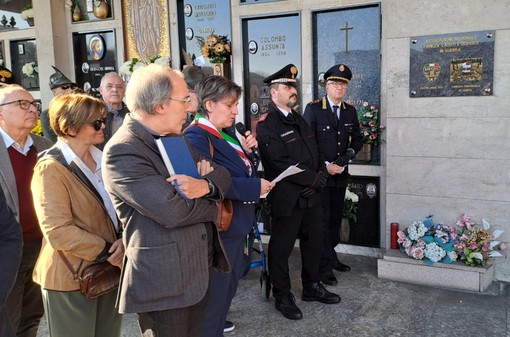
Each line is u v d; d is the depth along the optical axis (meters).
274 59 4.59
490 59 3.50
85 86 5.47
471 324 3.06
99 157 2.18
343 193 3.93
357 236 4.43
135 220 1.69
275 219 3.25
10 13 5.73
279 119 3.17
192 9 4.89
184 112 1.77
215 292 2.42
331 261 3.79
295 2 4.39
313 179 3.14
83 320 2.02
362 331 3.02
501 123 3.52
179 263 1.66
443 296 3.47
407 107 3.79
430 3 3.62
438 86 3.67
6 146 2.42
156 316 1.72
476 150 3.62
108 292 2.04
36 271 2.06
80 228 2.01
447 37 3.61
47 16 5.30
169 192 1.61
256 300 3.52
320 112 3.80
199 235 1.72
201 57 4.46
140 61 5.03
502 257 3.64
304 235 3.41
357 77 4.28
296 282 3.84
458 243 3.61
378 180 4.26
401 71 3.78
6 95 2.40
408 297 3.47
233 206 2.47
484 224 3.61
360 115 4.25
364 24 4.20
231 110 2.48
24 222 2.43
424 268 3.66
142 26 5.12
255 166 2.78
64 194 1.96
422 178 3.81
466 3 3.52
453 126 3.66
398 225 3.90
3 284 1.37
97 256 1.96
